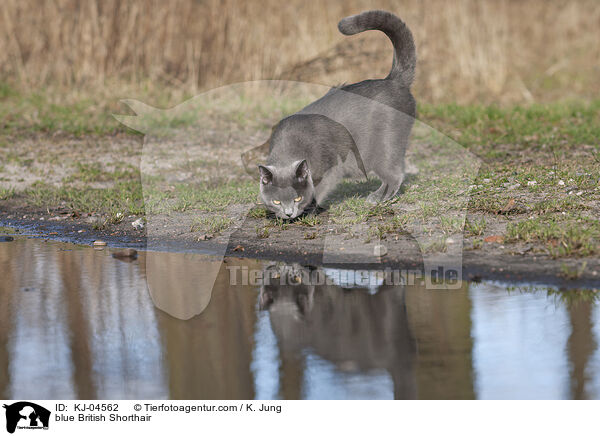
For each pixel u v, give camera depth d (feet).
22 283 22.11
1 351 17.53
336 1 56.95
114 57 55.72
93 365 16.85
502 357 16.63
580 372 15.84
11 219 30.32
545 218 25.76
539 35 66.44
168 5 55.98
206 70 55.93
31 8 55.57
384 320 18.86
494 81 55.21
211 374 16.28
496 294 20.24
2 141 42.80
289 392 15.56
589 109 47.06
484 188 30.19
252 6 55.21
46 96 51.88
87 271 23.32
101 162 39.34
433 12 56.59
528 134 41.52
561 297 19.71
